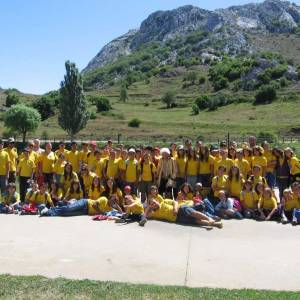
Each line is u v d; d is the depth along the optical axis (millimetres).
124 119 87875
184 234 10711
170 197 13617
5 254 8977
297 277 7820
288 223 11844
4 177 14445
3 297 6637
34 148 14797
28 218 12312
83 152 14758
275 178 14180
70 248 9414
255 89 117500
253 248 9578
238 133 65188
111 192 13195
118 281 7547
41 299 6590
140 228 11180
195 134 65562
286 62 145375
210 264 8500
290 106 92750
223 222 11961
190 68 161375
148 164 13781
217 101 103000
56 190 13508
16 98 105125
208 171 13859
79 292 6852
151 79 159875
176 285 7371
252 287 7348
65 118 55750
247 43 195750
